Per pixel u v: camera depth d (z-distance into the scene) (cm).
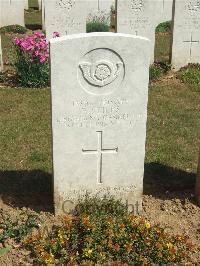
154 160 236
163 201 200
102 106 174
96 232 163
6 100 321
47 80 358
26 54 354
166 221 186
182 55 408
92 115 175
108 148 182
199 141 261
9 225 175
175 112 306
